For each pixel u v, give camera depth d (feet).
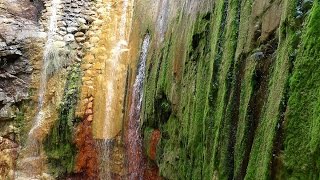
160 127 14.16
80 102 18.65
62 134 18.51
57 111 18.66
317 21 5.93
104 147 18.11
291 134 6.00
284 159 6.05
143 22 17.88
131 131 17.28
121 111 17.95
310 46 5.96
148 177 15.99
